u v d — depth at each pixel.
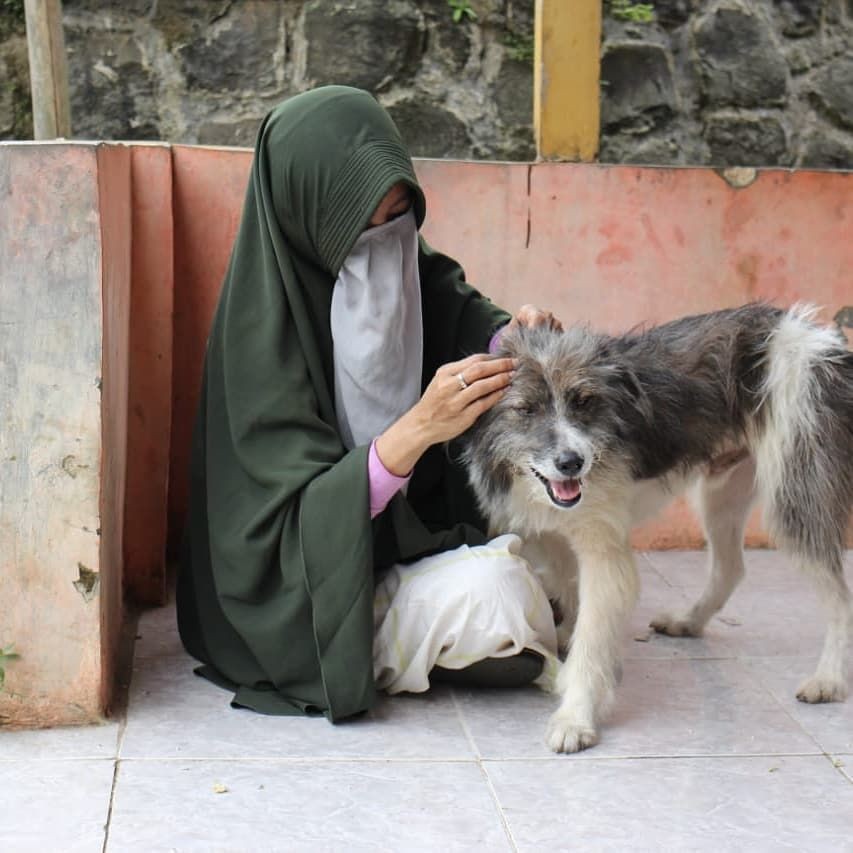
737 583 2.51
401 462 2.13
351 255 2.21
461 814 1.95
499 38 3.43
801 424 2.27
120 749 2.09
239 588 2.22
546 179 2.81
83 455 2.10
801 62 3.62
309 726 2.17
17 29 3.28
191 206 2.73
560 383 2.14
